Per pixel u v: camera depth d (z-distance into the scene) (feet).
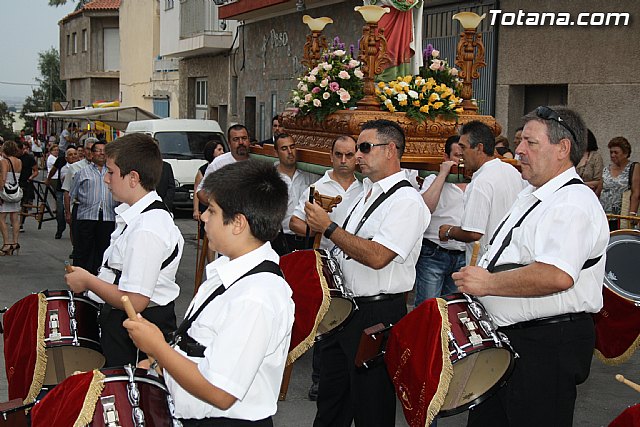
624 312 17.89
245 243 10.12
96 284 14.01
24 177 61.87
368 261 15.35
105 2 151.43
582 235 12.39
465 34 25.14
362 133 16.24
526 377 13.23
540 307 13.03
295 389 22.48
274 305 9.76
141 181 14.55
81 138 94.27
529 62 41.73
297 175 25.73
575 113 13.08
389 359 13.43
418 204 15.74
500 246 13.48
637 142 36.96
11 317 15.56
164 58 103.86
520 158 13.21
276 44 68.64
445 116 23.22
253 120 76.43
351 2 56.70
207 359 9.52
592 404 21.09
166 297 14.99
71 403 9.96
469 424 14.80
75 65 162.91
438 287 23.21
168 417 10.34
